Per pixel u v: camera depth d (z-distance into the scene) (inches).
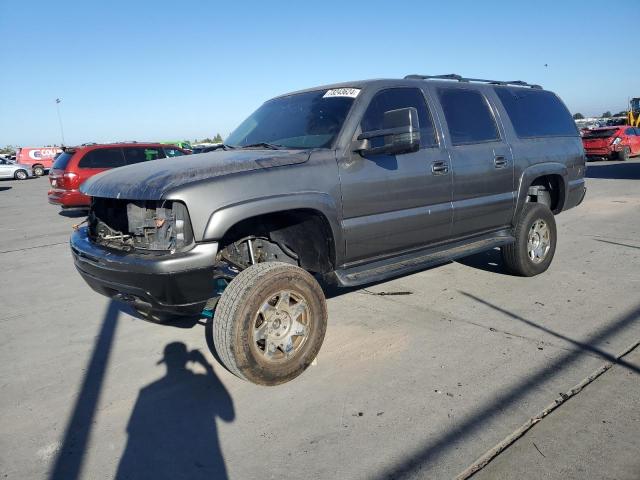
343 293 215.6
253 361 131.9
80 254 148.3
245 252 155.6
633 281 215.6
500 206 206.1
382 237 164.6
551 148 231.3
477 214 196.7
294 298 140.5
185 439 117.8
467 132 196.7
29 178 1331.2
